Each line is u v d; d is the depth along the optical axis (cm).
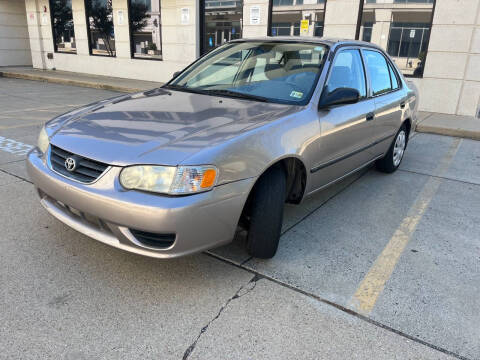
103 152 240
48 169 265
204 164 229
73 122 289
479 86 862
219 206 237
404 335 227
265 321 232
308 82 332
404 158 591
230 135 252
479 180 501
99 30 1470
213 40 1220
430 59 896
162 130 258
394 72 487
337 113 337
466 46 855
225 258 294
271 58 367
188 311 237
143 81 1355
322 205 403
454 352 216
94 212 236
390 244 329
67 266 275
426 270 293
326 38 391
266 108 306
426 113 905
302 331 226
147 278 266
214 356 206
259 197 265
